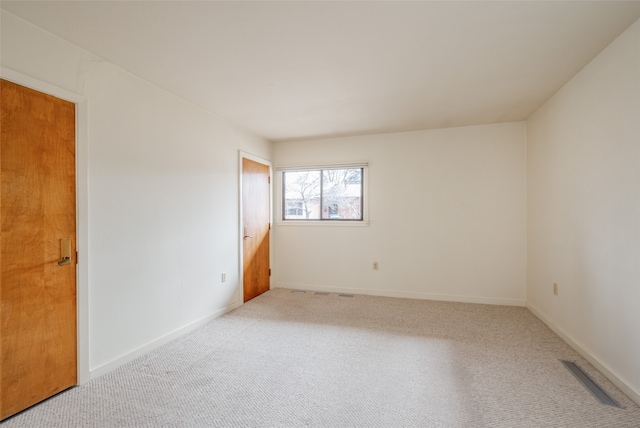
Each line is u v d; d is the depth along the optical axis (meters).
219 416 1.77
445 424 1.70
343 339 2.87
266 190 4.69
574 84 2.59
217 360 2.46
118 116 2.39
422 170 4.24
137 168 2.55
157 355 2.55
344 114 3.57
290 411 1.82
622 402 1.87
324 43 2.08
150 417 1.76
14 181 1.79
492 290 3.98
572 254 2.64
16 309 1.80
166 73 2.51
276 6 1.69
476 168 4.03
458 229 4.10
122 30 1.92
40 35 1.89
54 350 1.97
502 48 2.15
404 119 3.77
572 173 2.63
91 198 2.19
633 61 1.87
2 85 1.73
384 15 1.78
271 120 3.77
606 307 2.17
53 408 1.84
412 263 4.29
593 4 1.69
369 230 4.48
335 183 4.70
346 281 4.59
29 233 1.86
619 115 2.01
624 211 1.97
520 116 3.68
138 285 2.54
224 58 2.28
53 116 1.97
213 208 3.46
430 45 2.11
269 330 3.09
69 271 2.06
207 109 3.37
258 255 4.43
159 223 2.75
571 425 1.68
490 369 2.29
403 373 2.25
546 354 2.53
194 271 3.16
